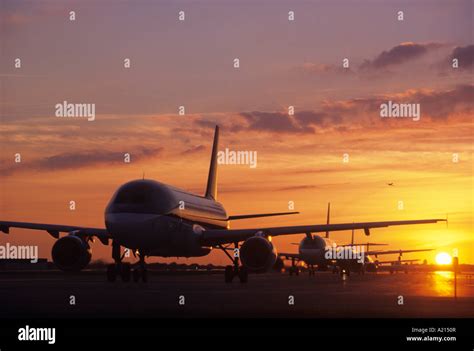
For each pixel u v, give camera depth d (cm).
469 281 5578
